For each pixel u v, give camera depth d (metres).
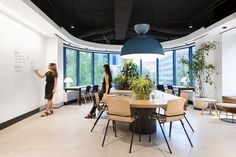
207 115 6.07
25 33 5.75
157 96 4.36
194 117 5.79
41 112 6.55
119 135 4.09
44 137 3.90
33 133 4.16
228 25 5.71
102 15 7.56
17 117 5.22
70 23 8.40
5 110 4.67
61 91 7.87
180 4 6.36
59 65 7.62
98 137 3.94
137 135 4.11
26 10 4.39
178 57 9.84
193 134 4.16
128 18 5.94
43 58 7.14
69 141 3.69
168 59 10.41
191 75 8.16
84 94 8.78
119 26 6.86
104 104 4.66
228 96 6.56
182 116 3.64
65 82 8.53
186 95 4.66
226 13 6.09
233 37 6.88
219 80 7.03
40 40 6.86
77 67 9.96
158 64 10.80
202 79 7.37
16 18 5.02
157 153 3.16
